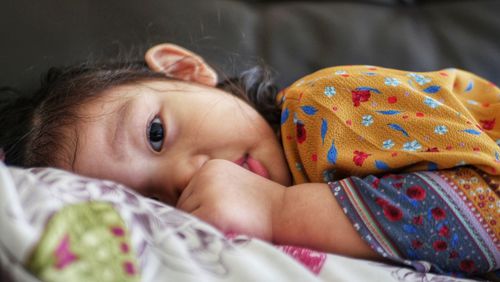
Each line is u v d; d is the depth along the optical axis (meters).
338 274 0.53
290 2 1.21
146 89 0.78
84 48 1.00
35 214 0.45
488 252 0.60
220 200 0.63
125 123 0.72
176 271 0.47
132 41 1.04
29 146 0.76
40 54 0.97
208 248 0.51
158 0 1.09
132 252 0.46
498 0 1.27
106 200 0.50
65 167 0.72
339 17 1.18
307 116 0.73
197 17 1.10
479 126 0.70
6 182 0.46
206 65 0.93
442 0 1.28
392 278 0.55
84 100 0.76
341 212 0.62
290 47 1.13
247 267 0.49
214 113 0.78
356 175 0.68
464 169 0.64
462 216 0.60
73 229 0.44
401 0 1.26
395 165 0.65
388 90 0.72
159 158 0.73
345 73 0.76
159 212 0.56
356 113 0.71
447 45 1.19
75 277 0.41
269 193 0.66
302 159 0.73
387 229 0.60
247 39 1.12
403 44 1.17
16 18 0.97
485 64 1.18
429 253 0.60
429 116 0.68
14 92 0.92
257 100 0.94
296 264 0.51
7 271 0.40
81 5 1.03
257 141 0.78
